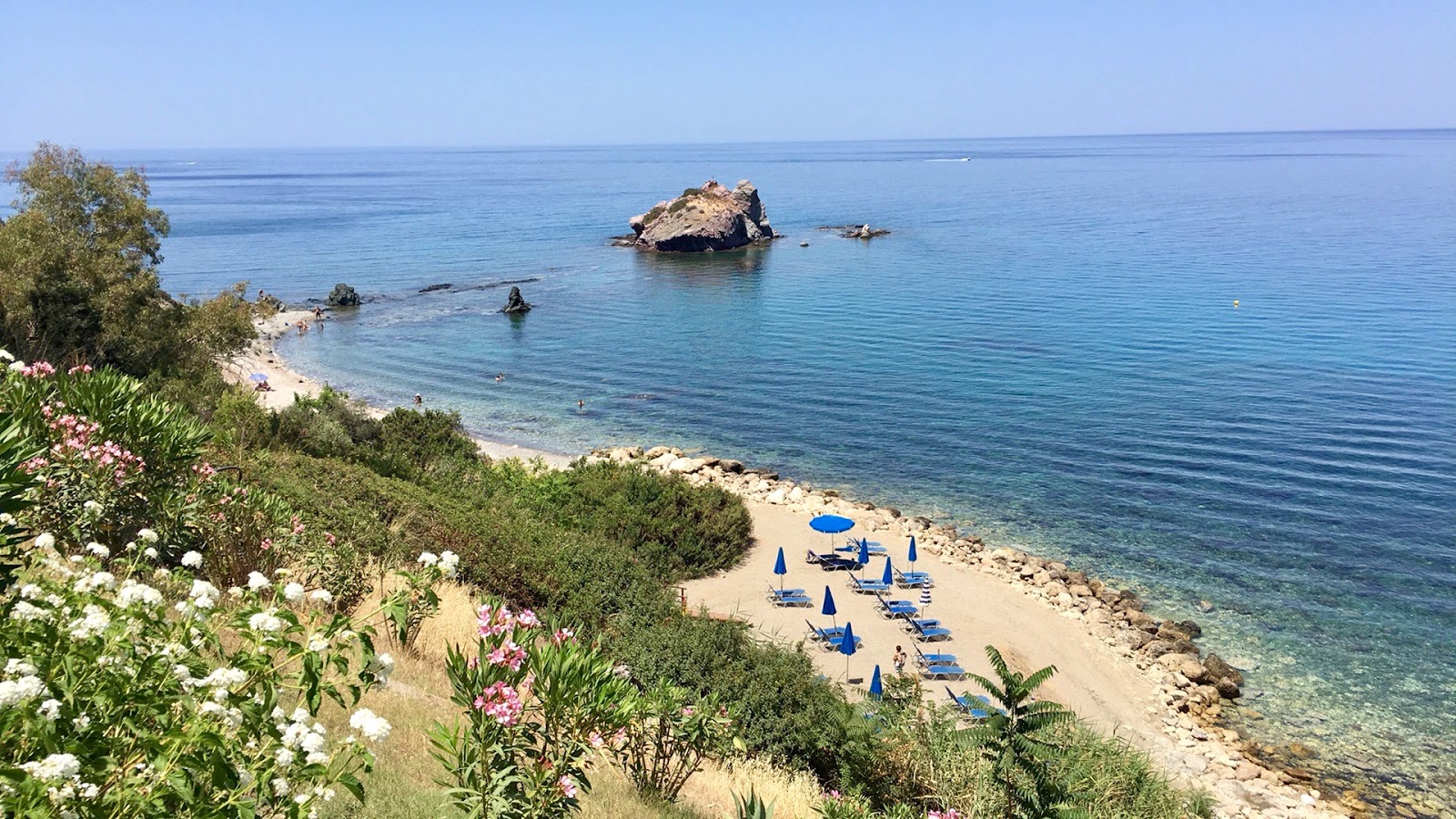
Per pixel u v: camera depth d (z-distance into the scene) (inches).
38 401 484.1
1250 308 3164.4
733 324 3253.0
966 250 4913.9
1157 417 2053.4
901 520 1558.8
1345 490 1610.5
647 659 642.8
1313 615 1226.0
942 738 533.6
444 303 3735.2
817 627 1147.3
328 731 366.3
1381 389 2161.7
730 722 448.1
